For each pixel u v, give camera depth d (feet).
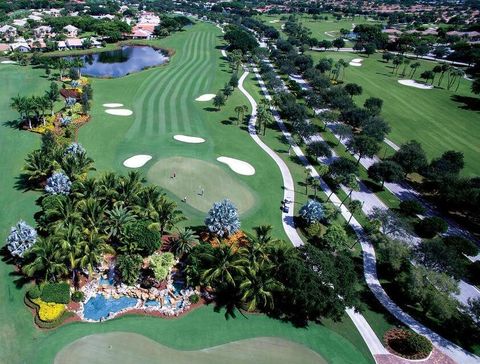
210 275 153.58
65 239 151.12
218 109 368.68
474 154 324.60
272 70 489.67
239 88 441.27
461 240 200.95
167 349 136.36
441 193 245.04
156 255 160.56
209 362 133.49
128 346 135.74
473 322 158.51
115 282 159.74
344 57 655.35
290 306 159.22
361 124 344.08
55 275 153.58
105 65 529.86
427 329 156.35
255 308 156.25
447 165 264.31
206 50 629.92
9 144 266.98
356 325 155.33
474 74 579.48
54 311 141.18
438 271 167.73
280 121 357.82
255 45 605.31
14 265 164.04
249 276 151.12
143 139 291.17
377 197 252.83
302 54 600.39
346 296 146.51
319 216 204.33
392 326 156.46
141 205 181.57
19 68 456.86
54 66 449.06
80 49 601.62
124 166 249.34
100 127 306.14
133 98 382.01
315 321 154.81
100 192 185.88
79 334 138.41
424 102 451.12
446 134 364.17
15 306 146.10
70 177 208.33
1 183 221.66
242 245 180.65
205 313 152.56
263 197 233.14
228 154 280.31
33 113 313.32
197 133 310.65
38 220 187.42
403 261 182.70
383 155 312.91
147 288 159.33
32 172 210.59
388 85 509.35
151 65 544.21
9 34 614.75
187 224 199.72
